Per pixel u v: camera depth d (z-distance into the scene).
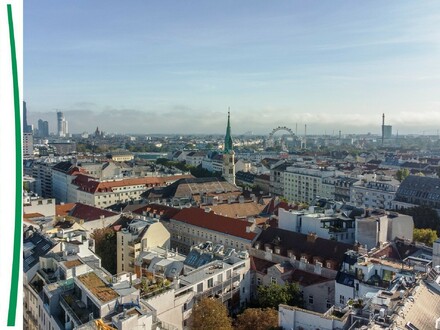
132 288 85.81
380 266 105.00
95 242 161.00
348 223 148.12
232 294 119.69
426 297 78.56
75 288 88.88
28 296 104.44
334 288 118.06
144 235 150.75
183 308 103.12
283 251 139.75
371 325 65.19
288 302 112.56
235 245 162.38
